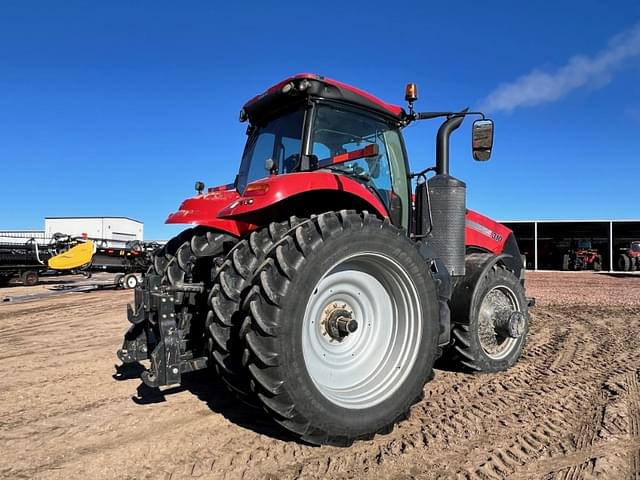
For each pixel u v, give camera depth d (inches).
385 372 125.0
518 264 212.4
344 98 143.8
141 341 145.2
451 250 162.2
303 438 107.5
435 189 163.9
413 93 160.7
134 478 100.7
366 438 116.4
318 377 117.0
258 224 137.6
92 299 446.3
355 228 114.6
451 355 175.3
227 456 109.5
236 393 120.3
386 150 159.8
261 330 100.5
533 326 274.8
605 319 300.8
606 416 131.4
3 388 160.9
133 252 595.5
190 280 138.0
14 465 106.7
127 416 134.3
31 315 341.1
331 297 122.0
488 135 166.4
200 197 147.7
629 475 101.0
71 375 175.9
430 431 122.3
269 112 154.9
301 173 120.1
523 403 142.4
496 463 105.7
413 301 126.5
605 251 1202.6
